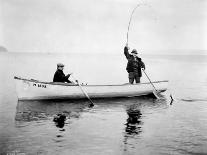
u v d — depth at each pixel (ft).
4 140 19.38
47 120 25.14
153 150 17.63
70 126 23.09
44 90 33.81
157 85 38.14
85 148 17.93
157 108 30.63
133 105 32.17
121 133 21.13
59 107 30.78
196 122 24.64
